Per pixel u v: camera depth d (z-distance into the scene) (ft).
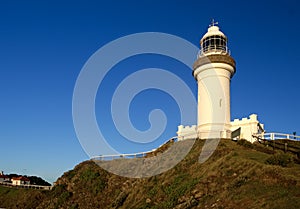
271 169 71.20
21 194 174.40
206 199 73.20
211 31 141.18
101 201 125.90
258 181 69.26
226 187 73.20
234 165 83.97
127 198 111.24
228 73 133.39
